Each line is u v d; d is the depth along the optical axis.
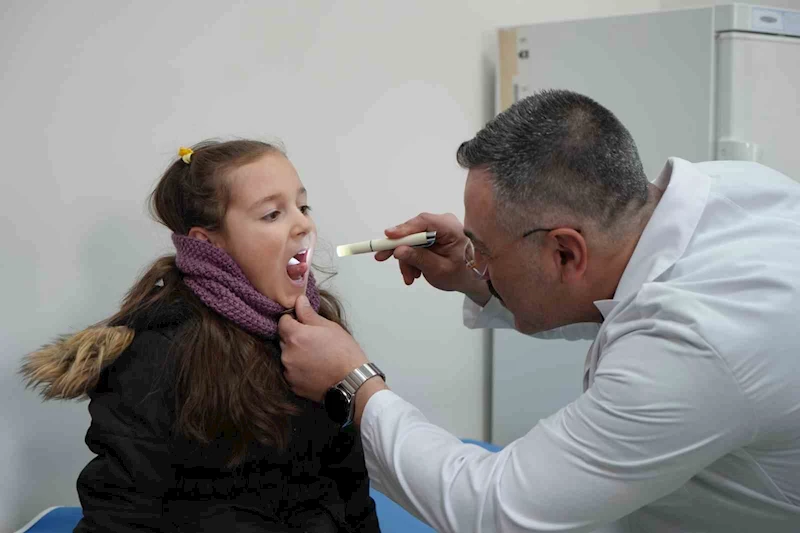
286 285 1.12
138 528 1.00
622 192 0.96
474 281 1.35
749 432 0.89
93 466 1.02
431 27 1.88
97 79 1.39
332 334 1.05
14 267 1.34
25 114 1.33
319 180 1.71
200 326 1.07
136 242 1.46
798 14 1.80
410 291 1.91
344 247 1.27
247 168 1.09
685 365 0.87
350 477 1.21
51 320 1.38
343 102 1.73
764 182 1.06
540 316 1.07
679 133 1.77
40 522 1.32
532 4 2.12
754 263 0.93
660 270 0.96
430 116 1.91
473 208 1.01
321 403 1.12
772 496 0.99
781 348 0.87
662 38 1.77
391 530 1.46
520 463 0.92
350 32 1.73
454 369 2.04
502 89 1.98
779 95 1.79
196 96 1.51
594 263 0.99
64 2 1.35
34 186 1.35
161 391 1.04
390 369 1.89
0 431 1.34
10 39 1.30
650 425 0.87
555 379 1.98
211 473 1.05
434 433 1.00
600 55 1.85
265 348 1.11
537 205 0.95
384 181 1.83
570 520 0.90
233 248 1.10
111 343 1.05
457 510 0.93
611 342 0.97
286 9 1.62
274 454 1.08
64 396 1.07
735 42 1.69
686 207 0.99
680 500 1.07
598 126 0.96
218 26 1.53
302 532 1.09
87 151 1.40
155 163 1.47
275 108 1.62
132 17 1.42
